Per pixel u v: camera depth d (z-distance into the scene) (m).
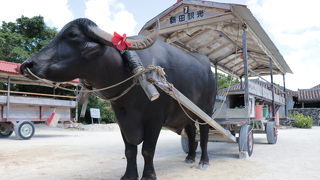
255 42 8.02
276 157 6.80
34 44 23.62
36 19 23.36
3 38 21.42
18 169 5.47
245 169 5.38
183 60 4.77
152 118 3.95
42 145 9.36
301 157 6.82
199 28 7.12
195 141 6.27
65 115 13.76
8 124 12.74
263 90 9.74
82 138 12.21
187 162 6.11
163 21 7.53
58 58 3.25
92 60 3.37
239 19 6.71
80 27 3.35
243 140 6.62
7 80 12.84
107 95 3.72
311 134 14.12
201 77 5.16
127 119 3.81
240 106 8.62
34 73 3.15
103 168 5.57
